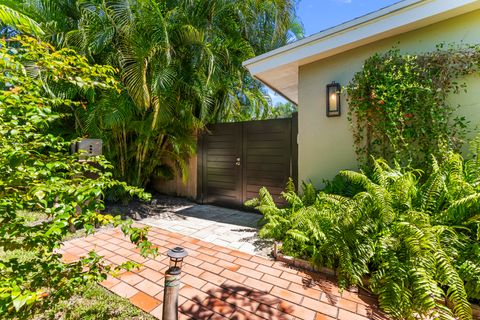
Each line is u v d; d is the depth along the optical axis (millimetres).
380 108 3277
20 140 1351
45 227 1303
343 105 3742
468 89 2930
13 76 1442
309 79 4082
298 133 4219
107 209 4719
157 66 4164
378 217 2352
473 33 2904
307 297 2053
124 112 4266
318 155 3967
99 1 4086
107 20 4031
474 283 1837
